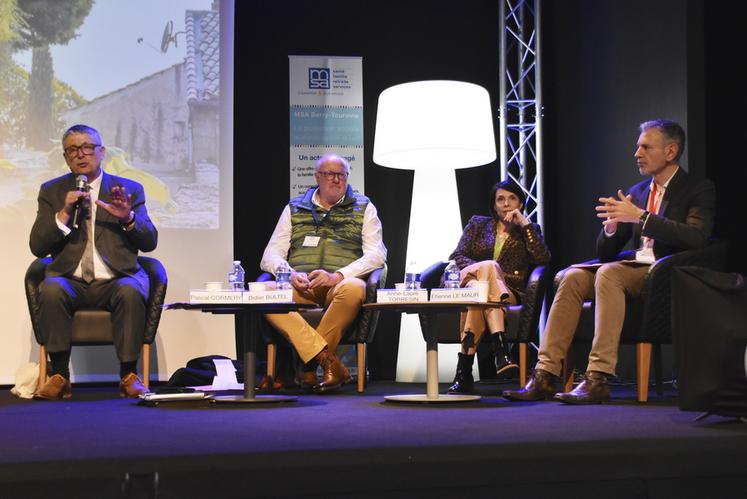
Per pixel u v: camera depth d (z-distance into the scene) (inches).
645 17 208.5
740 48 201.2
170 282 210.2
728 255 200.1
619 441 92.1
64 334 167.5
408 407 139.0
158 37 216.7
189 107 216.8
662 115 203.5
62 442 95.2
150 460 81.9
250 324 152.3
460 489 84.7
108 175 183.2
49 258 180.9
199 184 215.5
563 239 239.5
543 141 244.8
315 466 82.3
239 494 80.5
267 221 233.8
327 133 231.9
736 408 109.1
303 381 173.8
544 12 245.8
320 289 183.9
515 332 171.5
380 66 240.7
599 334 145.9
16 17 207.9
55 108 209.0
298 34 237.1
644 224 147.6
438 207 208.4
